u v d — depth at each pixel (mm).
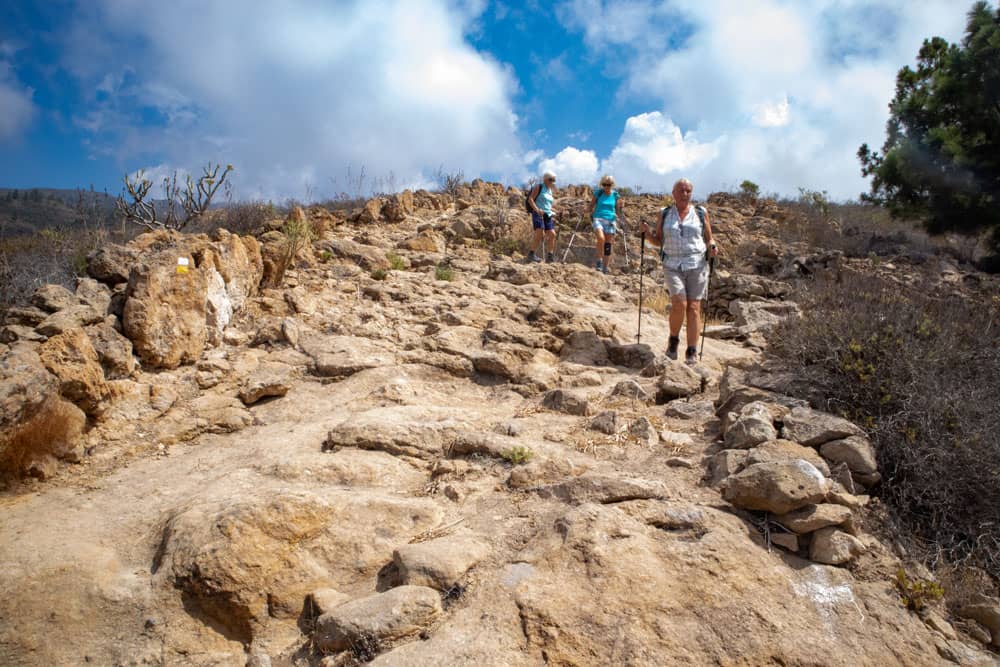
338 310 6770
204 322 5301
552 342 6305
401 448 3994
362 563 2977
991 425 3654
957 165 13938
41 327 4062
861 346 4367
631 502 3307
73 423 3820
